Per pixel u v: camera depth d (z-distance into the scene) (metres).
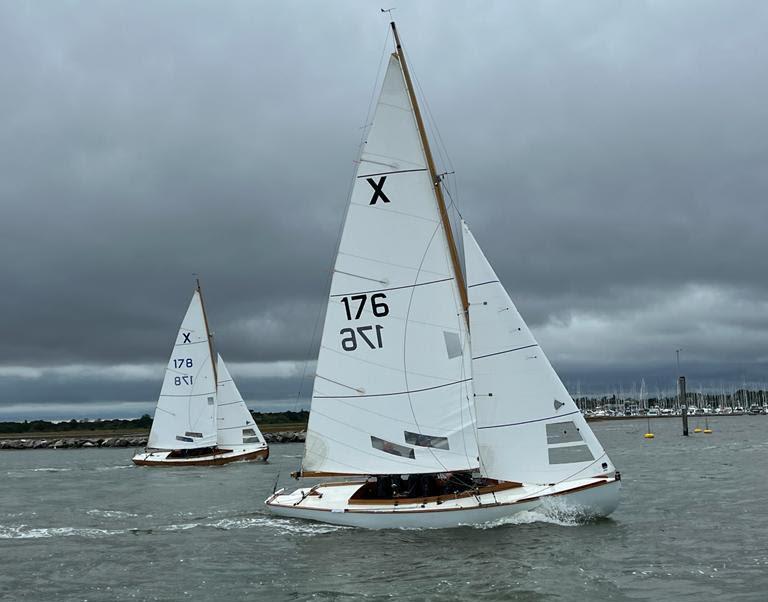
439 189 21.14
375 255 21.53
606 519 20.33
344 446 21.72
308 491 23.98
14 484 40.19
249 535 21.02
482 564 16.67
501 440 20.09
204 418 51.16
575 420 20.06
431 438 20.88
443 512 20.11
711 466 42.31
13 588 16.25
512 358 20.09
